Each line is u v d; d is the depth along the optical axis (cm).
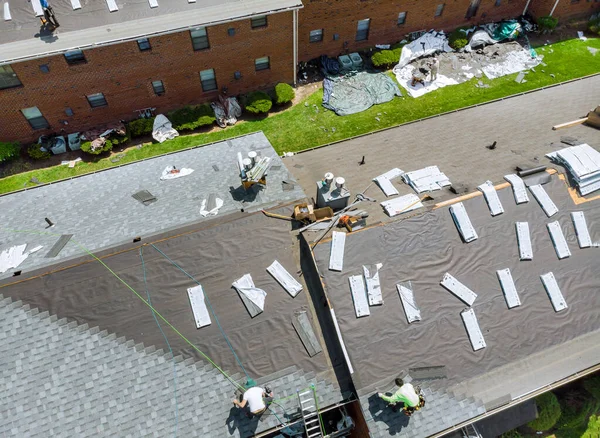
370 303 1238
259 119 2547
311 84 2734
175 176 1688
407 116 2544
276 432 1214
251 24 2294
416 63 2816
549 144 1698
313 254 1285
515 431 1538
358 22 2691
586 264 1373
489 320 1273
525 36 2998
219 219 1388
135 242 1314
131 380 1127
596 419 1570
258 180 1499
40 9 2133
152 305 1223
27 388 1086
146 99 2450
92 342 1155
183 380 1143
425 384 1170
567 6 3003
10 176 2283
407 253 1318
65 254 1315
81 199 1614
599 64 2847
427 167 1639
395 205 1434
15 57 1972
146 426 1079
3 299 1178
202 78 2475
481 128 1936
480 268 1325
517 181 1452
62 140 2380
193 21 2166
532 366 1239
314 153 1939
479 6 2927
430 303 1266
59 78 2147
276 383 1158
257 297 1257
